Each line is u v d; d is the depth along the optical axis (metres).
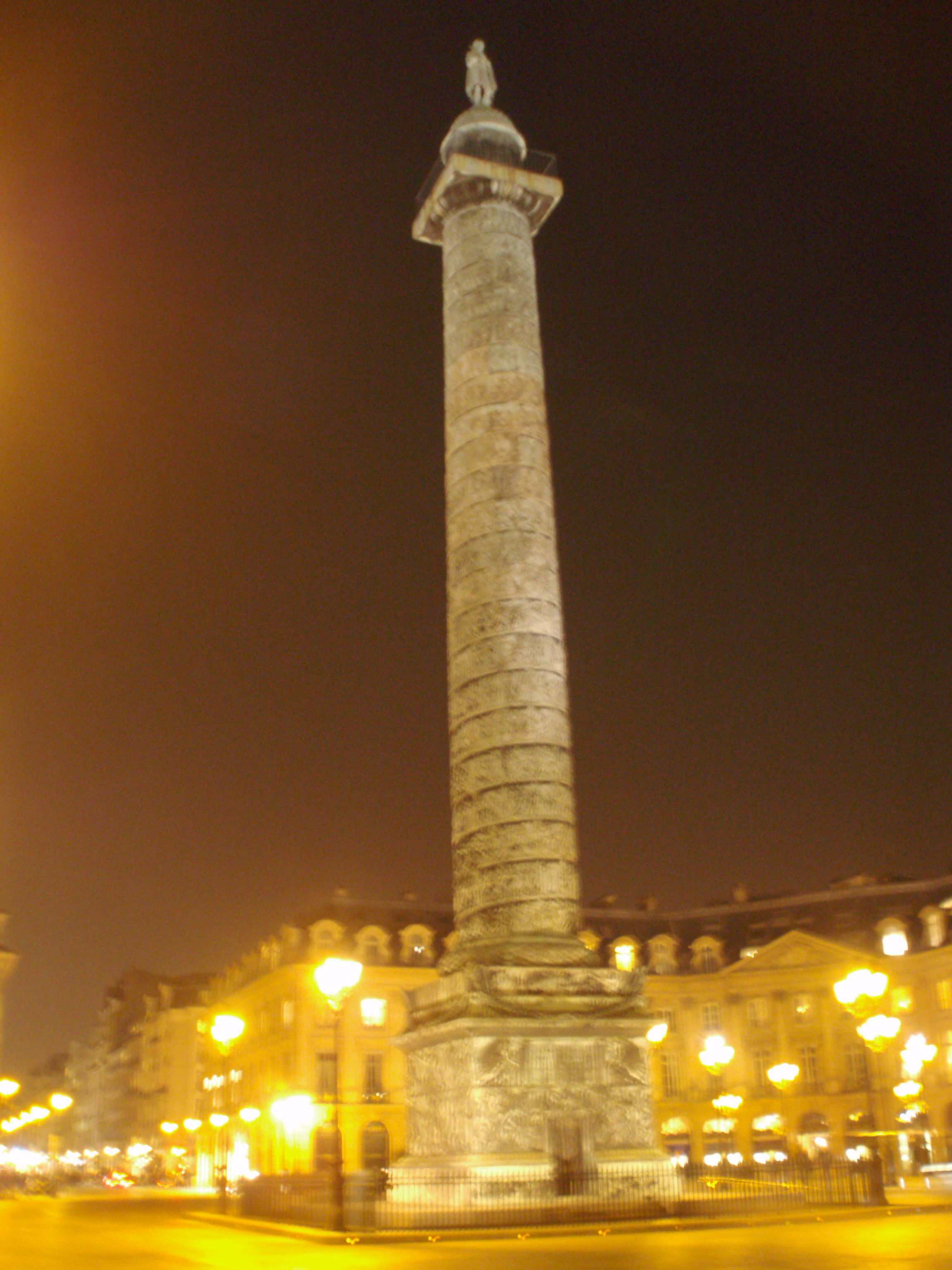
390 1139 54.44
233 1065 63.75
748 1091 59.81
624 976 24.88
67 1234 21.78
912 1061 46.75
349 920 58.97
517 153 31.38
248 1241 19.41
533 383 28.59
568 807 25.70
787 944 60.91
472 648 26.48
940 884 61.09
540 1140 23.03
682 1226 20.09
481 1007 23.41
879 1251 15.43
